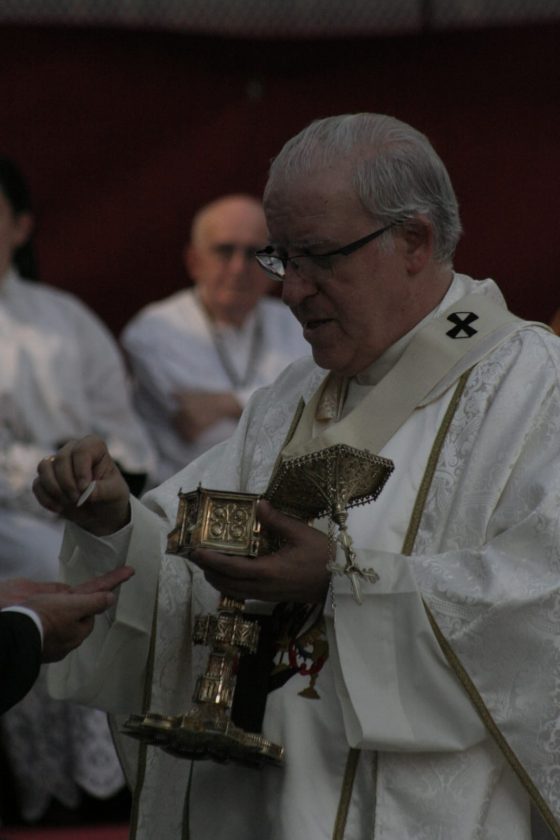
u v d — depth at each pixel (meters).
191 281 21.61
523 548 8.39
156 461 18.30
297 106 21.67
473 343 9.11
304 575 8.39
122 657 9.44
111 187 21.50
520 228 21.27
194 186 21.59
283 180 8.93
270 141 21.66
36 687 14.79
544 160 21.27
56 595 8.70
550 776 8.19
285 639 8.92
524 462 8.66
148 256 21.56
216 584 8.51
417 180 8.97
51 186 21.38
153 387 18.95
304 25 21.66
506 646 8.28
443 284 9.33
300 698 8.77
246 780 8.96
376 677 8.40
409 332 9.22
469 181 21.30
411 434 9.00
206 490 8.45
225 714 8.49
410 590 8.38
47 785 14.73
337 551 8.38
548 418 8.73
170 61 21.56
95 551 9.33
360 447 9.00
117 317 21.50
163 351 19.08
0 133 21.20
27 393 16.72
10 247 17.53
